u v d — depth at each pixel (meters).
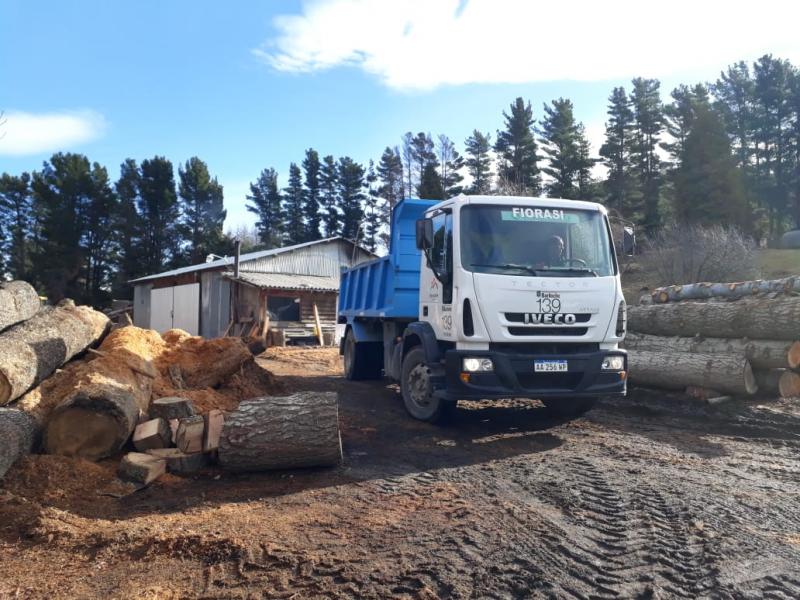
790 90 50.75
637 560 3.85
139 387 6.82
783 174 51.25
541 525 4.46
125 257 54.25
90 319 7.76
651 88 52.03
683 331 10.46
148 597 3.49
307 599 3.43
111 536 4.29
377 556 3.95
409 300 9.49
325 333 25.78
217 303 28.53
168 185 56.16
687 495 5.12
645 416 8.82
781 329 8.74
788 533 4.27
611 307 7.28
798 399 8.96
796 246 39.72
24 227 62.44
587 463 6.24
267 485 5.61
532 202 7.60
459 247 7.17
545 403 8.84
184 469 5.82
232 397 8.38
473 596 3.42
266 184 73.94
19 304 6.61
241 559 3.94
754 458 6.44
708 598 3.38
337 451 5.88
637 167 51.44
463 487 5.46
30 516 4.61
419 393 8.26
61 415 5.71
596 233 7.66
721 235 27.08
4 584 3.68
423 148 60.19
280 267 30.36
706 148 42.00
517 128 47.34
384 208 64.38
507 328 6.93
